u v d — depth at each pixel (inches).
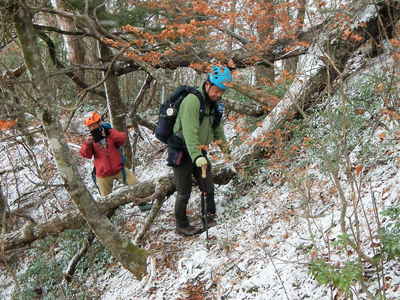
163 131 157.8
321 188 145.5
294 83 174.1
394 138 139.8
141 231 189.6
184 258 159.5
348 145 149.4
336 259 114.5
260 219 160.6
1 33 148.9
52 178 313.9
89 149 202.8
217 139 165.2
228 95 290.0
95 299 179.6
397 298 92.0
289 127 163.6
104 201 194.4
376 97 153.6
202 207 173.9
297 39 179.0
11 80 144.4
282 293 117.0
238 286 131.9
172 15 151.9
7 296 210.8
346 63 170.6
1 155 370.0
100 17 185.5
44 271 207.9
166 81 197.8
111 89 265.6
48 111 144.3
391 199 125.6
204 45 150.6
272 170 173.6
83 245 199.2
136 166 311.0
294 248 132.0
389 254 92.8
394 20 161.9
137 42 144.8
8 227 241.1
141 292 159.2
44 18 341.4
